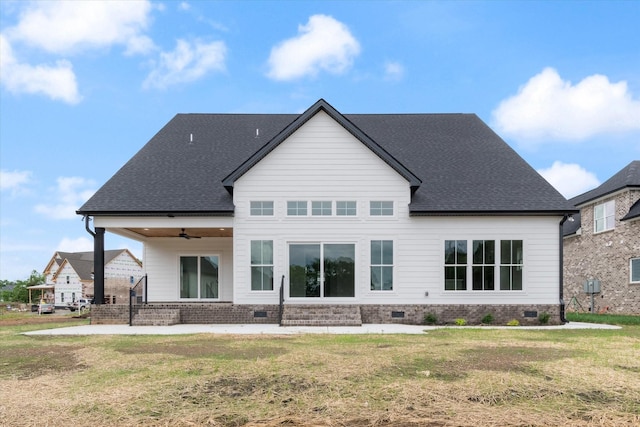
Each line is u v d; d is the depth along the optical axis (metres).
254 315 16.20
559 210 16.06
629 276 22.64
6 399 5.65
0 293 67.94
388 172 16.59
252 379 6.54
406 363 7.68
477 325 15.92
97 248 16.38
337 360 7.91
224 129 21.06
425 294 16.27
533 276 16.30
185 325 15.55
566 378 6.57
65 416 5.02
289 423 4.82
